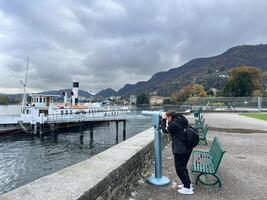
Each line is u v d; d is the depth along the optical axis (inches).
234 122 987.9
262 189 266.1
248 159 397.1
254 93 3865.7
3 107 5846.5
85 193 158.4
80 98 3398.1
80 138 1950.1
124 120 2034.9
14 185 907.4
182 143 249.4
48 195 151.3
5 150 1503.4
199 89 4889.3
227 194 251.1
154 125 281.9
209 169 269.9
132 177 259.8
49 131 2122.3
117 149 290.5
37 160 1278.3
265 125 862.5
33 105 2242.9
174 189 261.9
